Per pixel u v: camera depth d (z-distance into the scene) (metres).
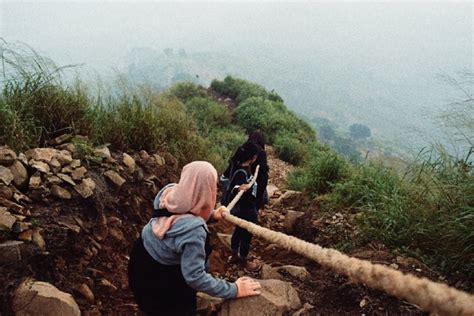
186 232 2.70
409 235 4.08
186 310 2.99
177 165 6.25
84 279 3.43
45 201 3.56
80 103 5.22
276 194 7.76
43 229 3.32
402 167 5.59
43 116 4.79
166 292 2.88
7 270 2.93
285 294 3.41
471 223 3.67
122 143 5.36
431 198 4.31
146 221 4.71
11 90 4.73
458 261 3.57
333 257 2.31
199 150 7.35
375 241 4.26
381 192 5.02
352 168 6.65
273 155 14.92
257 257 4.93
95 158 4.45
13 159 3.68
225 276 4.32
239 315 3.13
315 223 5.23
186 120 7.84
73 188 3.81
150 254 2.81
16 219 3.18
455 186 4.11
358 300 3.34
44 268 3.19
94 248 3.73
